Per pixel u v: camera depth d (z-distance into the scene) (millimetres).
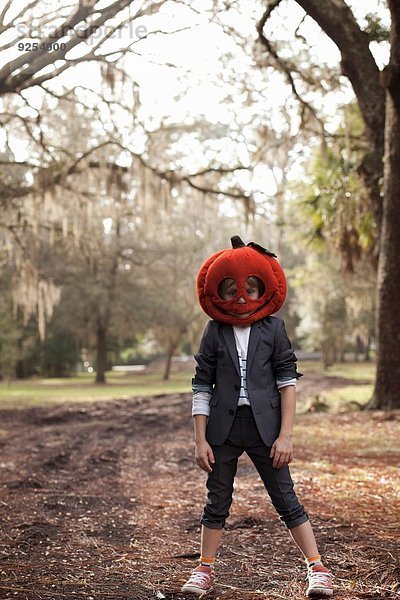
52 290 19594
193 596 3391
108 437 11445
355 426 11469
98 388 34188
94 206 18719
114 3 8586
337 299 35844
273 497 3396
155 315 39312
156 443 10453
